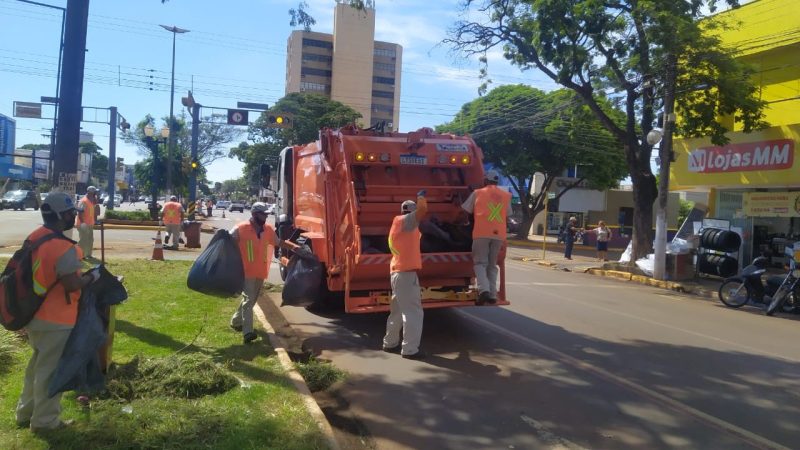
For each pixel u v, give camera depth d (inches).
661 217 706.8
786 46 741.9
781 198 721.6
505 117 1413.6
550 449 192.7
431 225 361.4
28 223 1079.0
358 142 351.3
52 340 166.2
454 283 364.2
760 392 259.6
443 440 198.5
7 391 198.2
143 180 1924.2
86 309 169.5
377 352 307.0
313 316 390.9
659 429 212.4
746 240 743.7
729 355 327.6
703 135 732.7
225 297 287.1
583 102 903.7
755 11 766.5
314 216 394.0
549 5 686.5
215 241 287.4
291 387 221.8
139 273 477.1
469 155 376.5
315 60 3860.7
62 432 167.6
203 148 2511.1
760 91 762.8
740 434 209.9
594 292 575.8
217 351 265.6
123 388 202.1
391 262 303.7
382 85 4060.0
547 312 436.8
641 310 476.7
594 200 1820.9
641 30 692.1
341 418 217.5
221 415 185.6
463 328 367.2
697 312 490.6
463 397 240.5
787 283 505.7
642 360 307.1
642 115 803.4
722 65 649.0
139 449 161.6
